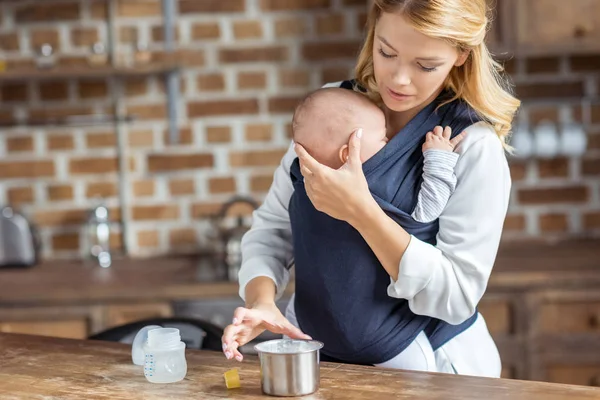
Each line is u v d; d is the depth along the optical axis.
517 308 3.12
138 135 3.76
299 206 1.78
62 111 3.74
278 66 3.71
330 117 1.68
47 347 1.89
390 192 1.71
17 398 1.54
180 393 1.52
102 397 1.52
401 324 1.76
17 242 3.56
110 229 3.76
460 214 1.69
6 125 3.69
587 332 3.12
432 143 1.69
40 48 3.50
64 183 3.76
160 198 3.77
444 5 1.54
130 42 3.72
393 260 1.65
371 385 1.53
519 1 3.32
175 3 3.70
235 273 3.22
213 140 3.74
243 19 3.70
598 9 3.32
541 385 1.51
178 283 3.16
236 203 3.73
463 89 1.74
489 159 1.69
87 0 3.70
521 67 3.69
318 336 1.83
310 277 1.79
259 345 1.54
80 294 3.11
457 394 1.47
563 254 3.44
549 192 3.73
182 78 3.73
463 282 1.69
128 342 2.17
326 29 3.68
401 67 1.60
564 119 3.71
